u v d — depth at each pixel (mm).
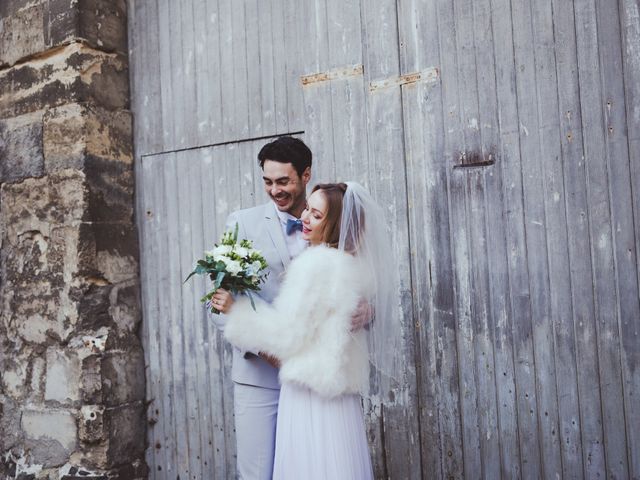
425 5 3205
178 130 3967
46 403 3951
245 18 3727
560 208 2881
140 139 4113
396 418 3260
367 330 2531
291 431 2416
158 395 4016
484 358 3053
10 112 4168
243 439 2738
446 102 3146
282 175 2684
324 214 2402
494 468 3029
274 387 2730
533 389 2939
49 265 3936
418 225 3209
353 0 3391
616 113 2766
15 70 4152
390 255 2549
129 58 4156
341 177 3408
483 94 3061
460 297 3105
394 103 3270
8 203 4145
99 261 3893
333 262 2318
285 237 2801
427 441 3184
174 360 3961
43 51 4008
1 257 4176
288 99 3586
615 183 2766
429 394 3180
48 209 3959
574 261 2850
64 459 3877
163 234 4020
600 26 2799
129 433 3926
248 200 3721
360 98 3359
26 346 4051
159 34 4039
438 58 3170
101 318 3879
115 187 4012
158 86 4043
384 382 3287
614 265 2764
